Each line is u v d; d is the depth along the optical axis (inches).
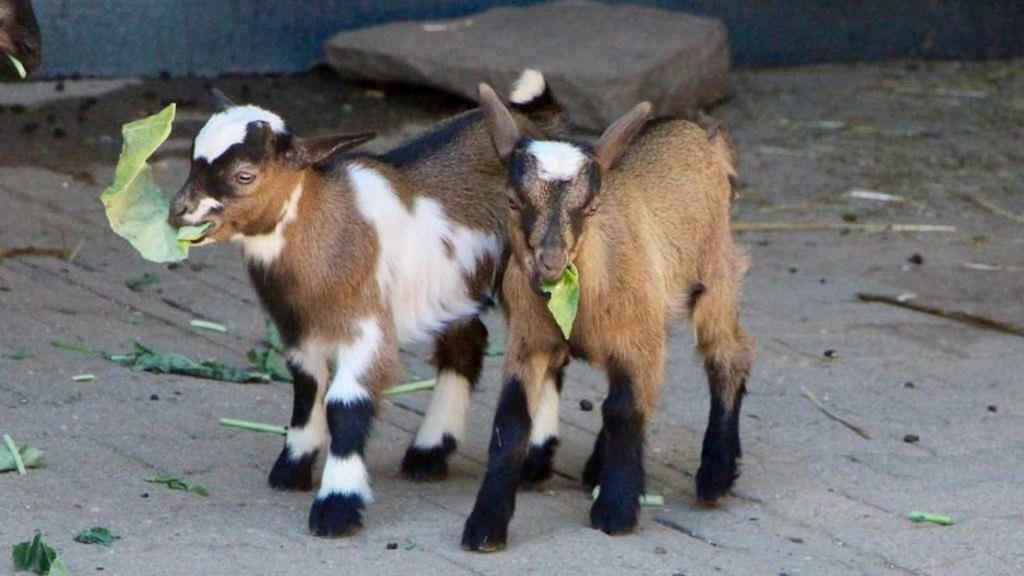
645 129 405.4
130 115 748.6
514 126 360.8
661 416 471.2
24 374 460.1
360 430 374.0
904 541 383.6
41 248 578.6
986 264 652.7
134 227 368.2
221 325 525.3
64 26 796.6
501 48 811.4
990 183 764.6
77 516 366.3
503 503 363.6
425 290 393.4
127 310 531.5
